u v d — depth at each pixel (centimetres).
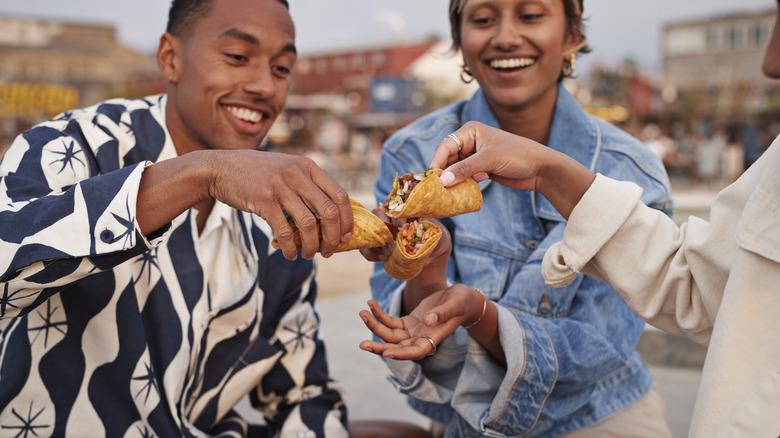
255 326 216
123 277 183
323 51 4638
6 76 5672
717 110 3609
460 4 225
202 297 199
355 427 255
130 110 205
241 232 213
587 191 158
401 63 4291
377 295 231
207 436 200
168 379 189
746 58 5384
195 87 198
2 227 143
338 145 3177
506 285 220
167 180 140
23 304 149
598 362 199
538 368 182
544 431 211
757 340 127
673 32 5703
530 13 212
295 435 221
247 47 196
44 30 7044
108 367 184
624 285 161
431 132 241
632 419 219
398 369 198
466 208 161
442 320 160
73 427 183
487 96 235
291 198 133
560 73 241
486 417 189
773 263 127
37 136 184
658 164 226
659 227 159
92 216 140
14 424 180
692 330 159
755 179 139
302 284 237
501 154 156
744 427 125
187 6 199
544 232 224
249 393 240
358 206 156
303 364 233
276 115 214
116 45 6950
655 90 4097
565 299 208
